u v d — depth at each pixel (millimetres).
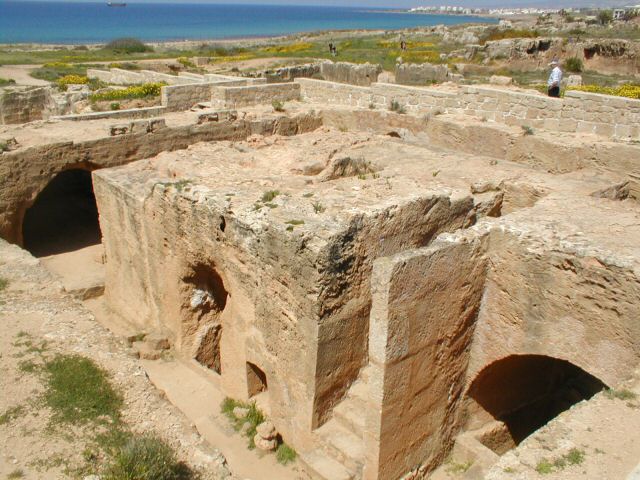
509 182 13805
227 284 11805
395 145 17688
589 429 6656
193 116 22703
